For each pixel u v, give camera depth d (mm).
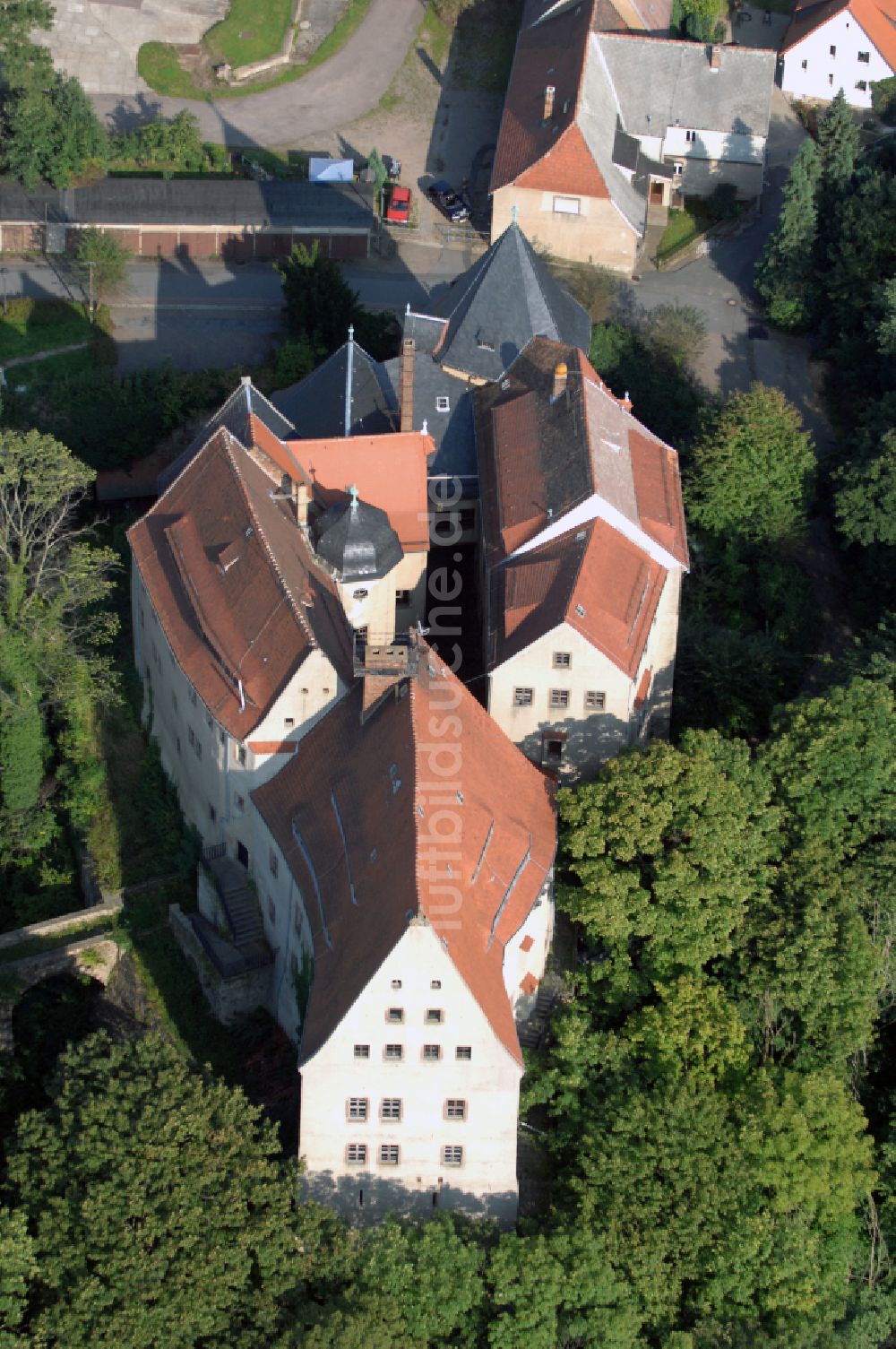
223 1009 106500
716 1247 92250
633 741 113125
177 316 152500
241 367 147125
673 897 100750
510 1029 91750
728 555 131625
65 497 133375
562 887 103938
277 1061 103562
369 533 113188
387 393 127938
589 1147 94062
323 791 100125
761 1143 95688
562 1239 89938
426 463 125062
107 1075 91250
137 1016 109438
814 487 134750
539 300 131250
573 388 120312
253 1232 86562
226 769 106625
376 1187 94750
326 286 145625
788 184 154750
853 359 149250
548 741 111375
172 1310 83312
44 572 122438
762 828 105188
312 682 101500
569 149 155500
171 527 113562
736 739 107688
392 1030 89750
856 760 106750
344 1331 82938
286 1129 98875
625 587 111688
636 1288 90438
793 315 153625
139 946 112000
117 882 115062
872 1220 99312
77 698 121438
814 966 100875
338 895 94812
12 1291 83500
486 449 124125
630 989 101312
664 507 118562
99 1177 87688
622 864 102938
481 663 117188
